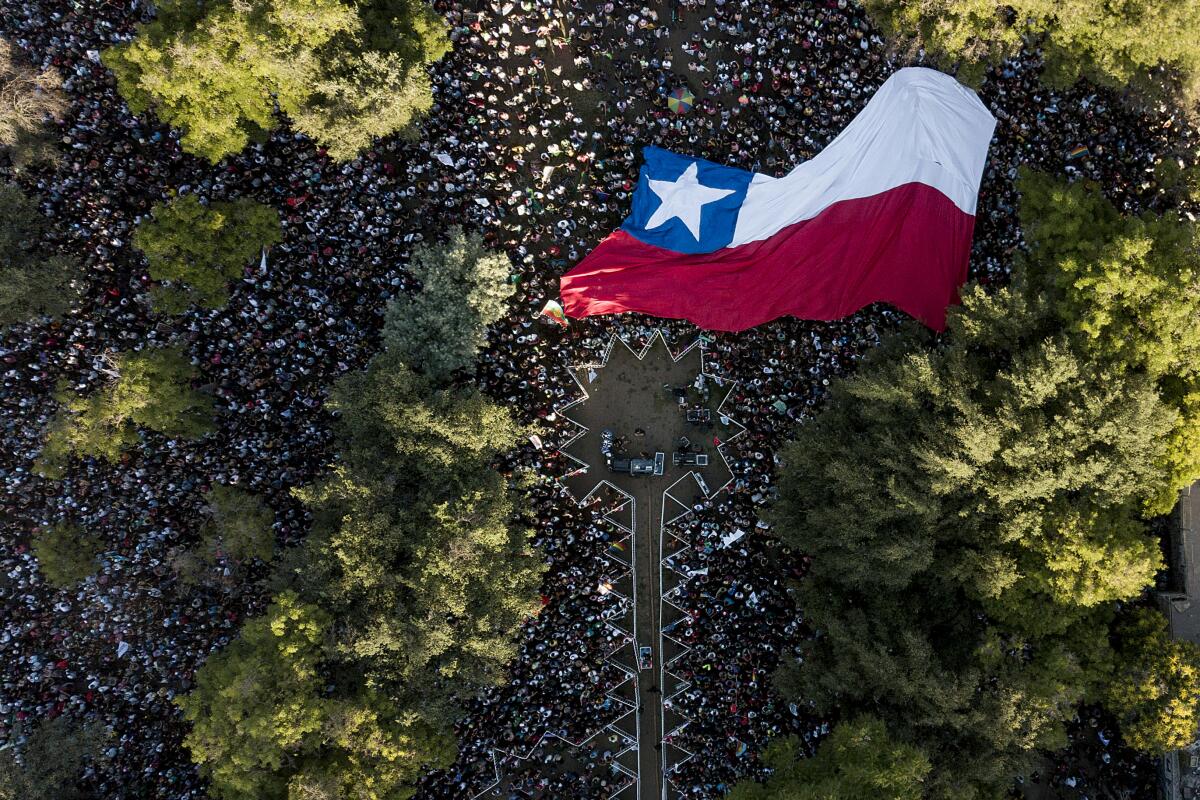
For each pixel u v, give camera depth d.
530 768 44.34
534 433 44.47
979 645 38.34
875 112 42.03
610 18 44.81
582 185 44.84
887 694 39.28
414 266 40.69
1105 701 40.62
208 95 37.38
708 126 44.34
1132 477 35.78
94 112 41.91
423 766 41.62
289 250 42.38
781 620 43.94
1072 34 38.91
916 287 43.12
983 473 36.22
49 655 43.28
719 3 44.78
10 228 39.53
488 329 43.81
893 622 39.28
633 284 43.00
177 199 38.28
